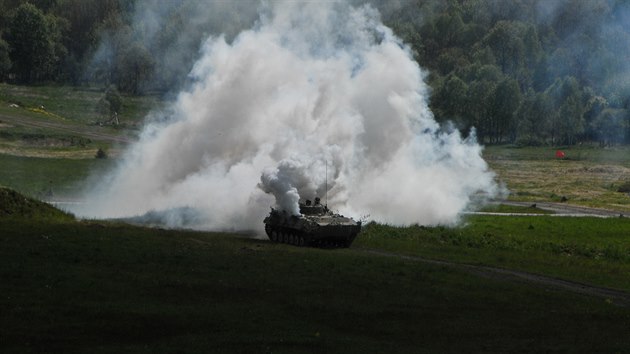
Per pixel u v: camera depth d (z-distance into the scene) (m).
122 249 113.06
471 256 129.75
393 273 106.31
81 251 109.38
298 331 76.88
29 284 89.19
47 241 115.44
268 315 82.50
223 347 70.81
